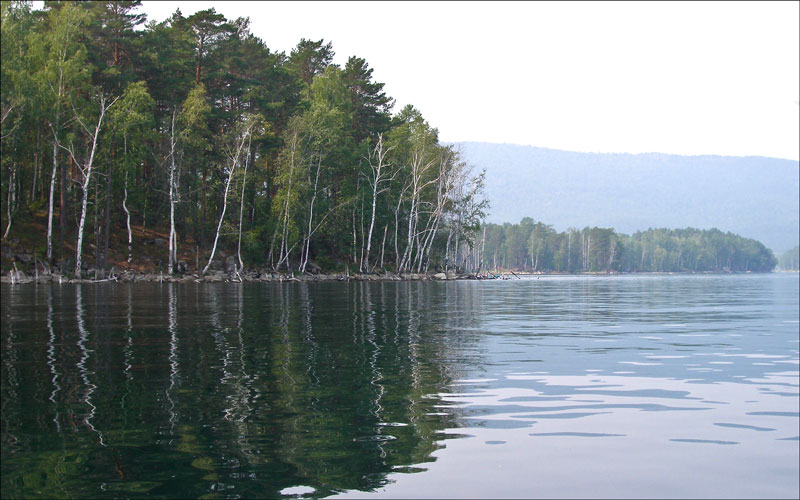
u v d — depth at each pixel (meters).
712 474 6.56
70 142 56.69
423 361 13.41
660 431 8.14
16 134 57.56
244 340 16.73
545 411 9.09
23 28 61.16
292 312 26.19
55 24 63.41
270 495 5.85
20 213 62.75
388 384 10.89
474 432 7.95
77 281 53.53
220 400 9.57
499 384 11.00
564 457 7.02
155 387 10.52
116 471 6.46
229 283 59.88
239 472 6.44
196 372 11.92
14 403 9.35
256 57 80.25
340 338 17.33
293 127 72.38
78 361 13.13
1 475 6.34
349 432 7.87
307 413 8.82
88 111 60.69
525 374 12.00
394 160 85.19
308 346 15.65
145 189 71.25
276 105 74.12
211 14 70.06
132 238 68.19
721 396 10.38
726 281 121.38
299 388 10.50
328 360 13.46
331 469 6.54
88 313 24.73
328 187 79.44
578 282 100.25
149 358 13.54
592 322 23.89
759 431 8.21
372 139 93.25
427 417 8.65
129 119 59.06
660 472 6.59
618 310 31.47
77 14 60.84
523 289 60.59
